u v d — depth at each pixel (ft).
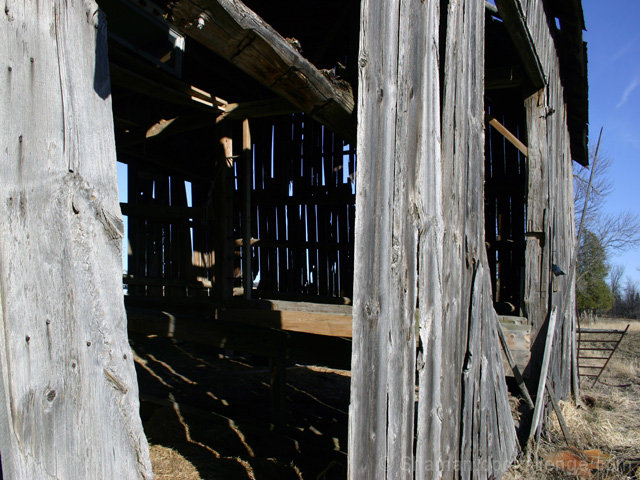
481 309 12.01
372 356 6.93
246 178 16.99
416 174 8.66
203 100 15.51
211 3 6.26
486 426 12.15
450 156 10.38
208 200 17.30
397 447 7.59
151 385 17.60
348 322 14.16
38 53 4.24
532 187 19.06
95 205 4.52
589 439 16.98
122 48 12.00
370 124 7.09
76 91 4.49
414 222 8.48
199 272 23.12
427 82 9.30
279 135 24.36
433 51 9.68
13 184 4.02
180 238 22.63
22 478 3.88
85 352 4.32
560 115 21.89
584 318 79.30
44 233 4.16
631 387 27.12
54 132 4.29
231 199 16.99
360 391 6.55
